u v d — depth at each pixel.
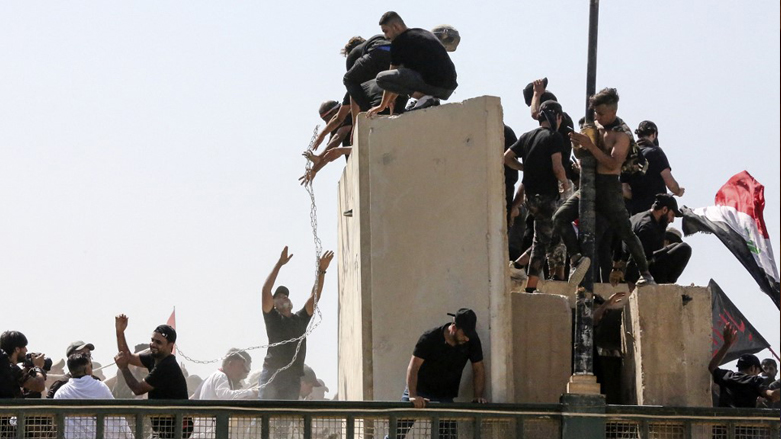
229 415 37.03
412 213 42.91
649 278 42.06
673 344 41.59
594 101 40.59
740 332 53.25
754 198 54.06
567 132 45.56
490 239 41.12
